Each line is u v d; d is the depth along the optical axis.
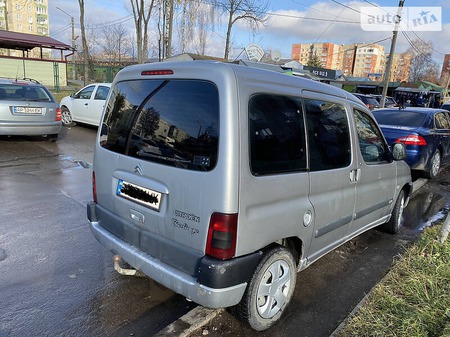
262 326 2.73
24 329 2.69
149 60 33.28
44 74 26.03
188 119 2.48
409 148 7.44
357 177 3.58
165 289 3.30
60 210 5.07
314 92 3.08
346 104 3.51
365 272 3.85
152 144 2.68
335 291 3.44
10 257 3.71
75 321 2.81
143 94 2.84
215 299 2.32
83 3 25.94
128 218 2.88
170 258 2.56
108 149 3.08
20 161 7.67
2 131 8.38
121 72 3.12
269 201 2.53
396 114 8.25
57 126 9.26
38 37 26.44
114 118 3.09
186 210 2.43
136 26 24.64
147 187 2.66
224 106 2.30
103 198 3.17
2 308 2.90
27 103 8.62
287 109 2.74
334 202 3.25
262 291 2.63
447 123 8.92
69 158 8.20
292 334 2.77
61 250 3.91
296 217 2.79
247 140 2.36
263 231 2.51
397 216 4.87
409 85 37.50
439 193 7.36
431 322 2.76
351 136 3.48
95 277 3.44
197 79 2.46
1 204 5.15
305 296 3.32
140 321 2.86
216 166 2.29
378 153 4.13
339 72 40.59
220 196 2.27
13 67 24.55
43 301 3.03
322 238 3.22
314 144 2.98
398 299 3.06
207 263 2.31
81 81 38.44
